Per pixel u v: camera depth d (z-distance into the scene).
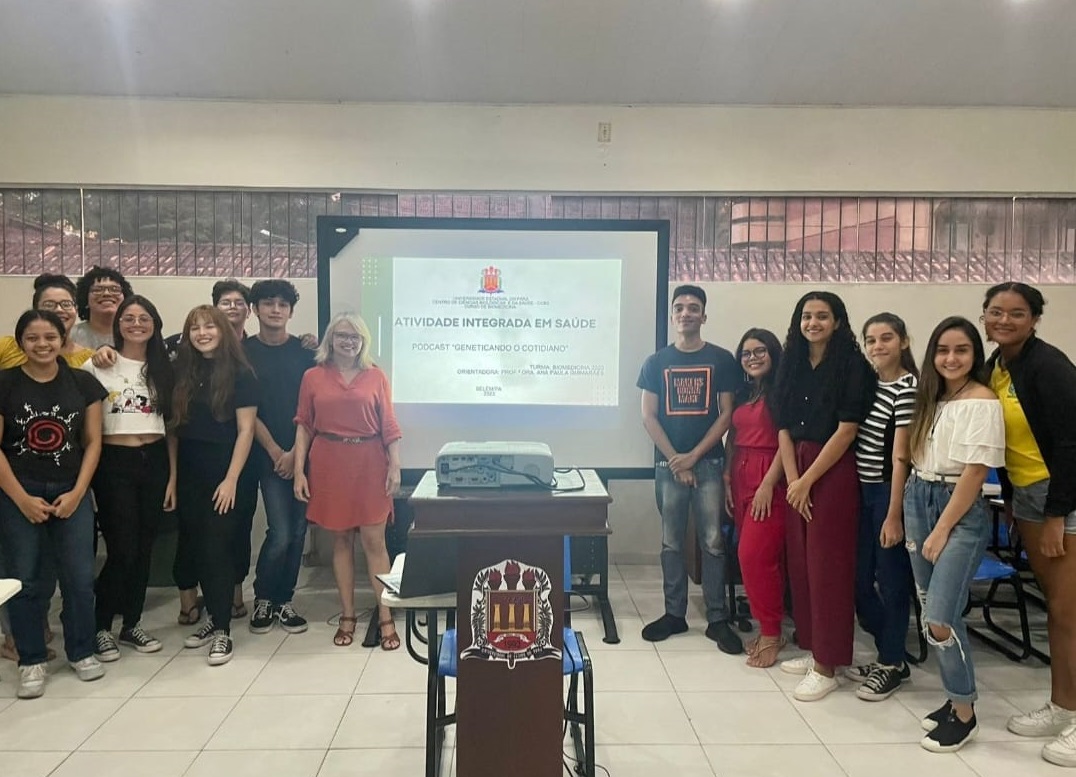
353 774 2.00
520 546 1.54
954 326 2.14
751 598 2.79
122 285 3.08
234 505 2.91
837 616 2.48
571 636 1.92
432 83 3.69
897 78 3.66
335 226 3.13
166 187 3.82
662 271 3.17
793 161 3.88
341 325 2.87
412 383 3.17
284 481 3.09
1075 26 3.35
